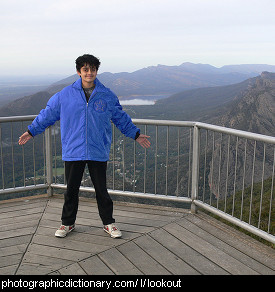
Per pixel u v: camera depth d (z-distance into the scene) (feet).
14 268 6.98
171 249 7.97
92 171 8.50
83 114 7.97
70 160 8.17
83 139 8.05
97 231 9.04
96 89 7.98
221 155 9.52
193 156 10.19
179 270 6.97
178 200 10.60
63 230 8.61
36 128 8.25
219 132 9.27
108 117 8.25
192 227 9.34
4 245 8.14
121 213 10.47
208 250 7.93
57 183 12.01
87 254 7.66
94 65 7.79
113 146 11.50
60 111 8.12
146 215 10.28
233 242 8.41
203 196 10.14
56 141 11.53
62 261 7.32
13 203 11.31
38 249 7.92
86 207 10.97
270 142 7.66
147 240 8.47
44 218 9.98
